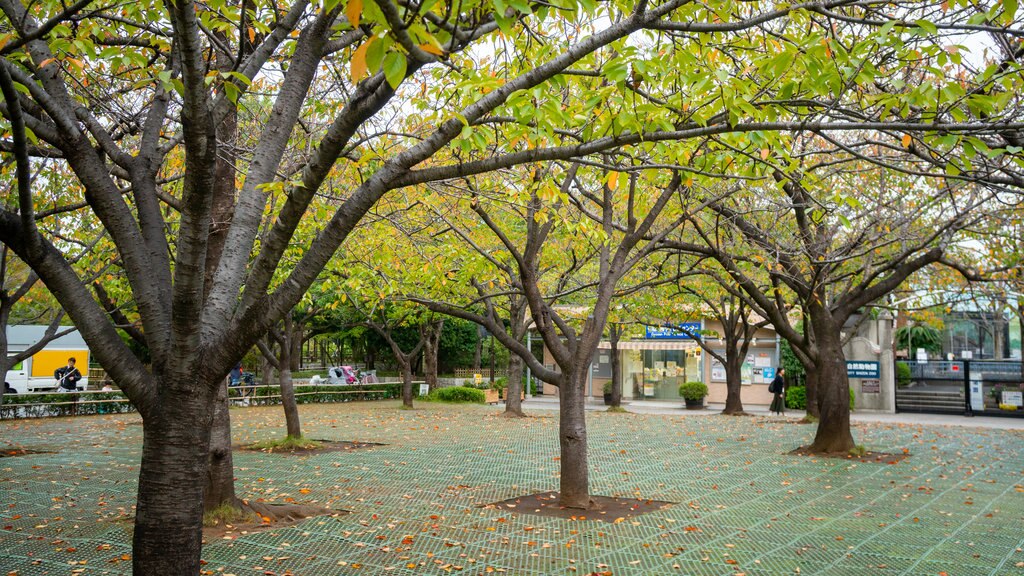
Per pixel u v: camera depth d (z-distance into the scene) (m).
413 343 35.03
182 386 3.95
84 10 5.19
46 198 10.84
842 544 7.28
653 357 33.38
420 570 6.28
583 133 4.99
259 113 9.16
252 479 10.74
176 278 3.81
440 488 10.20
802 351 14.37
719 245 11.63
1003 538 7.58
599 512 8.70
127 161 4.59
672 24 4.11
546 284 19.22
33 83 3.95
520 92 4.65
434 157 9.34
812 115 4.67
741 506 9.12
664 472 11.84
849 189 12.55
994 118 4.58
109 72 7.30
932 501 9.55
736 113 4.57
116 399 23.42
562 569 6.33
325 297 25.22
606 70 4.39
